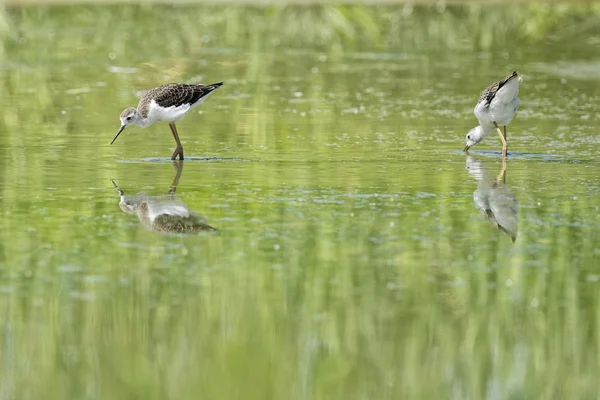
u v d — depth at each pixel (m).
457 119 20.78
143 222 12.64
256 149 17.73
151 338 9.06
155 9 34.78
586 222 12.80
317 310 9.75
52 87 23.86
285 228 12.40
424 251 11.55
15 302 9.86
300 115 21.09
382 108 21.92
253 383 8.26
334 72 26.53
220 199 13.87
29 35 31.02
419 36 32.22
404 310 9.77
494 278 10.67
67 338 9.06
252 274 10.71
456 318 9.59
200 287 10.30
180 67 27.03
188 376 8.32
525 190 14.65
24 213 12.98
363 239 11.98
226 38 31.58
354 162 16.66
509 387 8.31
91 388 8.14
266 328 9.29
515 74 16.75
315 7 34.38
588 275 10.76
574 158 17.22
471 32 32.53
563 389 8.29
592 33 32.69
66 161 16.47
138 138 18.64
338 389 8.17
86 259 11.13
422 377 8.41
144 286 10.31
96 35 31.27
